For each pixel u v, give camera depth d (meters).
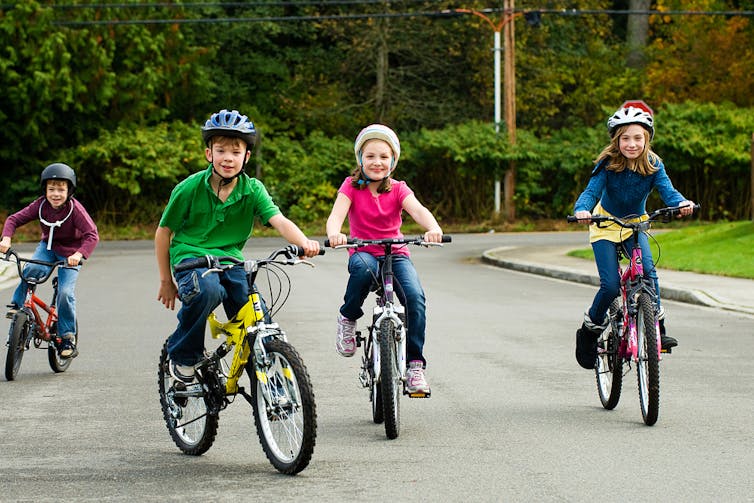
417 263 37.41
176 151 60.16
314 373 14.66
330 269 34.41
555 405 12.41
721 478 9.02
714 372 14.70
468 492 8.60
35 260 14.66
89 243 14.88
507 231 60.75
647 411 11.15
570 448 10.17
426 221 10.70
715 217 65.88
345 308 11.23
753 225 37.12
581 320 20.70
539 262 34.59
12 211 60.97
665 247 36.00
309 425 8.91
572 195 65.62
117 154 59.22
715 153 63.25
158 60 62.22
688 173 65.56
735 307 22.52
